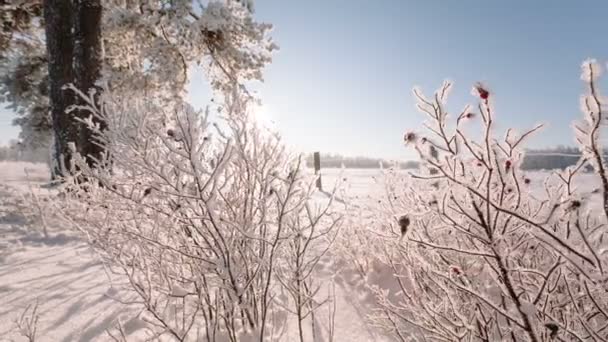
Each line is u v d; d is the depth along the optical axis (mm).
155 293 2371
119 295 2553
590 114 1065
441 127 1183
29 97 11172
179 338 1845
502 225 1371
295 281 2211
